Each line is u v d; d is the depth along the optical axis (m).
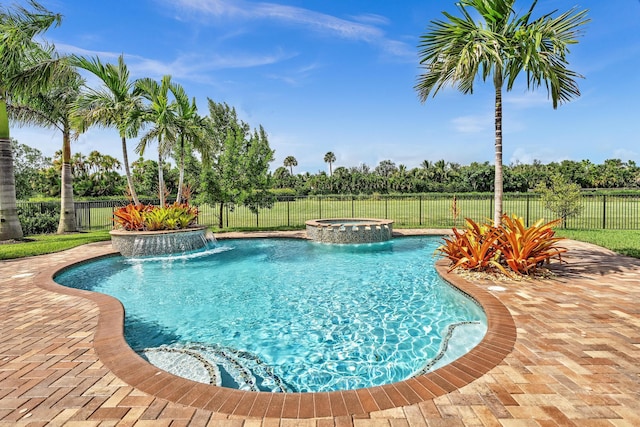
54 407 2.41
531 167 63.22
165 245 10.05
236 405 2.42
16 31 10.04
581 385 2.58
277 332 4.55
